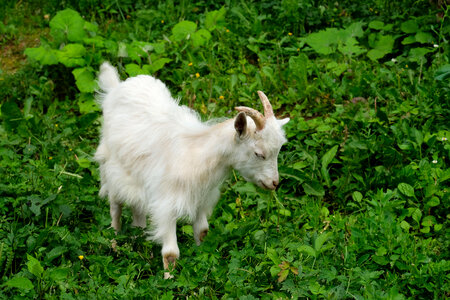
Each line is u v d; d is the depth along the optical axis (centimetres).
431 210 328
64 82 407
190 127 302
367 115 362
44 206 316
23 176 329
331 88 382
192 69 405
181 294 286
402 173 332
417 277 288
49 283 286
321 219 325
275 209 335
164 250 301
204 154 297
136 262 306
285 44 421
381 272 285
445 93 361
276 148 293
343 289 281
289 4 425
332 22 429
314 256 290
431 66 384
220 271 291
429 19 409
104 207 331
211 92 386
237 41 422
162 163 301
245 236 312
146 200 310
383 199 312
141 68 403
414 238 310
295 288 283
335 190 341
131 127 309
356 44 415
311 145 354
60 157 356
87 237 306
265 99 295
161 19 441
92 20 444
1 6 461
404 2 430
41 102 394
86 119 370
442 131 343
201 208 307
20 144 363
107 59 405
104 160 320
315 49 407
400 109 357
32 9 462
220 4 453
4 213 314
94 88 391
